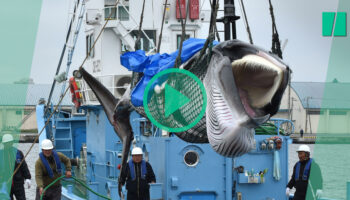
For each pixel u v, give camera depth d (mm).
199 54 5324
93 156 16219
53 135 18766
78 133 19734
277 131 12359
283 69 4527
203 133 5898
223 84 4848
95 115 16000
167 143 11500
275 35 5426
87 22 16812
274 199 12078
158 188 11430
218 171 11656
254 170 12016
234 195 11961
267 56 4668
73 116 21578
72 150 19094
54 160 12398
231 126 4809
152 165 12250
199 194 11602
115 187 12789
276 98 4629
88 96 15469
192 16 16484
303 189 10852
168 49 16688
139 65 6496
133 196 11305
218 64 4891
